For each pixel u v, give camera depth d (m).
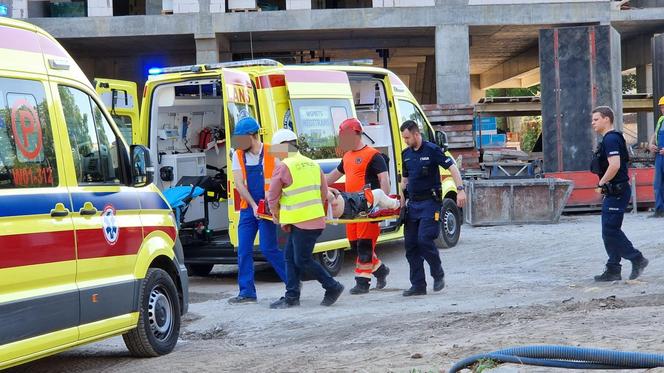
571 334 7.45
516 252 15.43
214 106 14.78
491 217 19.59
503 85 45.78
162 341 8.58
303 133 13.55
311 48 29.20
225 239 13.59
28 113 7.11
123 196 8.18
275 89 13.29
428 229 11.21
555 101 22.88
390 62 35.91
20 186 6.90
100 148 8.02
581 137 22.80
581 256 14.49
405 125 11.12
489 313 9.23
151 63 30.91
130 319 8.09
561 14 25.91
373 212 11.05
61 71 7.65
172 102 13.83
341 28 25.84
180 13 25.56
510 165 23.48
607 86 22.72
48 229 7.09
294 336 9.20
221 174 14.43
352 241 11.84
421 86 37.47
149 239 8.51
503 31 28.22
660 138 19.23
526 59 35.56
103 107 8.20
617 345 6.78
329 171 13.80
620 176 11.32
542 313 8.98
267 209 11.10
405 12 25.86
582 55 22.72
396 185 15.13
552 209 19.45
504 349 6.61
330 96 14.11
